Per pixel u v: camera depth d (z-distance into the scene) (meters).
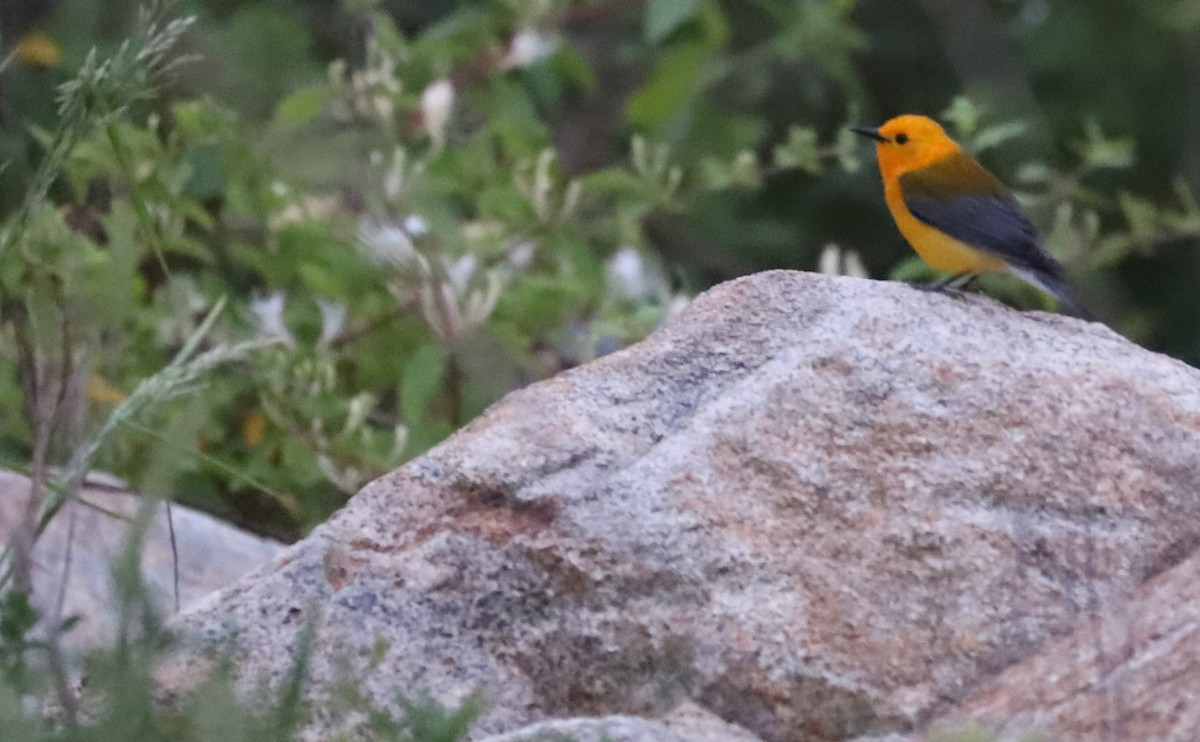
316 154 15.27
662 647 7.75
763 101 23.27
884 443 8.35
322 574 8.08
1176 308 22.95
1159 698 6.88
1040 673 7.34
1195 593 7.50
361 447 13.97
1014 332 9.04
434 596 7.98
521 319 14.88
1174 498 8.16
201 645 7.55
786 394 8.56
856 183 22.38
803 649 7.63
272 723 5.85
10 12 16.92
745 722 7.59
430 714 6.25
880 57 24.19
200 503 13.74
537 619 7.94
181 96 16.30
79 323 8.15
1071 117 22.27
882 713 7.46
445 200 16.23
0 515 10.88
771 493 8.16
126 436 12.45
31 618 6.54
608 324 13.90
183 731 5.76
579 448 8.44
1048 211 16.38
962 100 14.85
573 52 18.12
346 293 14.77
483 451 8.45
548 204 15.57
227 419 14.71
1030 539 7.95
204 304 14.31
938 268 11.78
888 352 8.78
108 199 14.64
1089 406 8.49
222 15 19.17
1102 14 22.41
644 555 7.95
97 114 8.07
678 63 17.84
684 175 19.25
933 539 7.95
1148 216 16.08
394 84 15.59
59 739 5.71
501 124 16.36
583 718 7.15
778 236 21.16
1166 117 22.34
